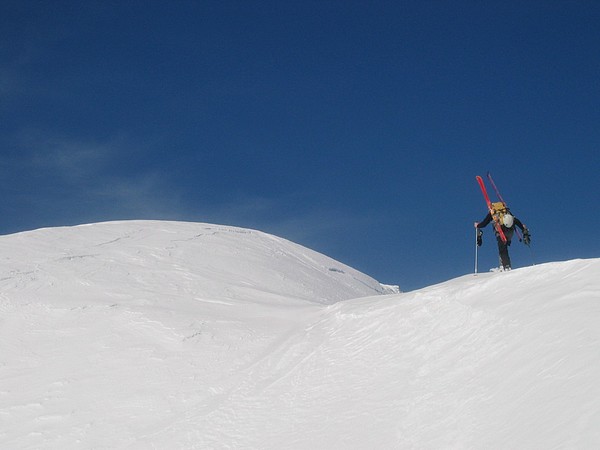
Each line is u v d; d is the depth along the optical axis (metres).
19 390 15.37
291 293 22.81
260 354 15.59
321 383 13.01
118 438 13.17
